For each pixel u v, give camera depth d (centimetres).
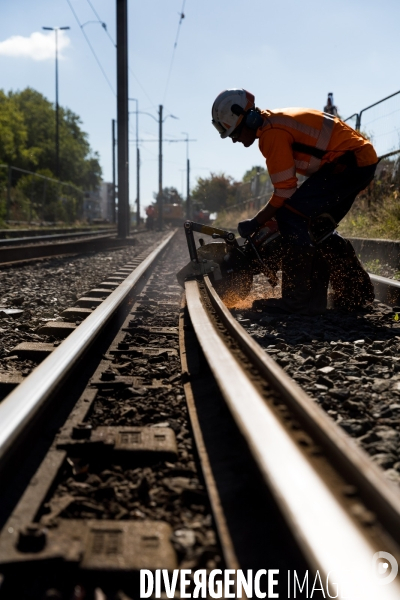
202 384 308
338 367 357
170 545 172
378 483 139
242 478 193
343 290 573
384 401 295
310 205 507
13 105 5984
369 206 1359
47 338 455
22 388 255
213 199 6806
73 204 4619
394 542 129
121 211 2206
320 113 505
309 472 146
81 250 1498
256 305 561
